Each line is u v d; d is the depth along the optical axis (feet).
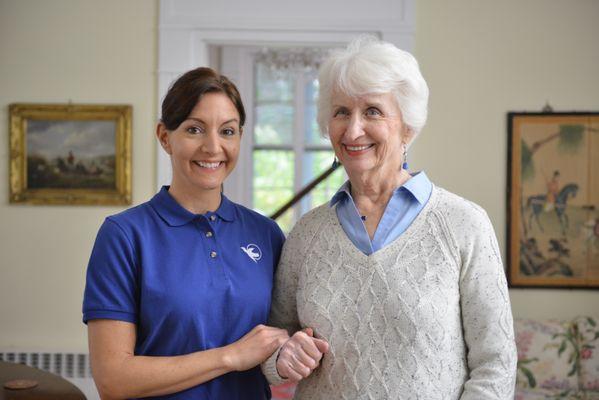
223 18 14.73
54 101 14.93
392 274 5.50
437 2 14.76
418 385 5.35
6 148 15.01
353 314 5.57
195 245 5.91
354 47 5.73
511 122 14.75
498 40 14.75
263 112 25.32
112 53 14.90
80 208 15.02
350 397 5.53
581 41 14.70
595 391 13.62
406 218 5.65
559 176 14.76
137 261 5.77
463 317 5.49
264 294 6.05
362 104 5.58
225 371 5.66
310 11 14.73
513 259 14.84
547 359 13.82
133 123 14.92
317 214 6.15
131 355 5.64
